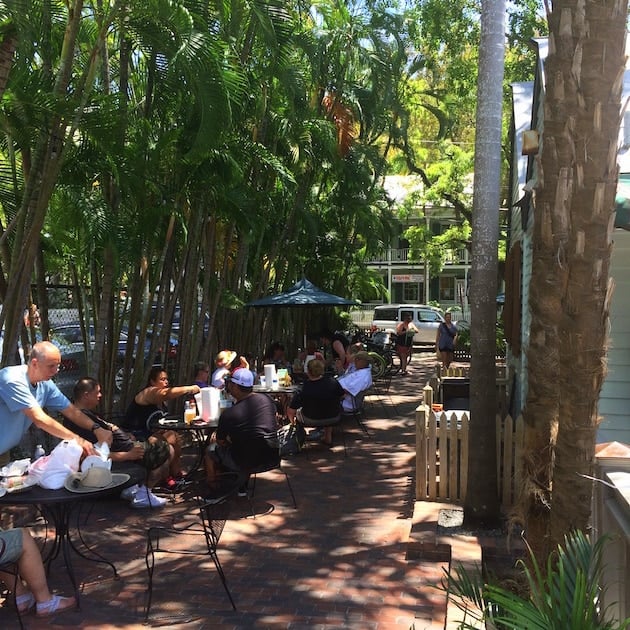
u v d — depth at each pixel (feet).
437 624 13.01
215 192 29.53
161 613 13.56
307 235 52.11
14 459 21.94
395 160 74.13
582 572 7.66
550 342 12.70
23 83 18.11
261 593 14.52
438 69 63.31
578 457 9.89
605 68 9.11
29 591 13.80
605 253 9.45
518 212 30.35
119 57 27.91
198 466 23.95
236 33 26.91
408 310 90.07
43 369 14.24
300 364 40.16
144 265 29.55
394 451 28.78
